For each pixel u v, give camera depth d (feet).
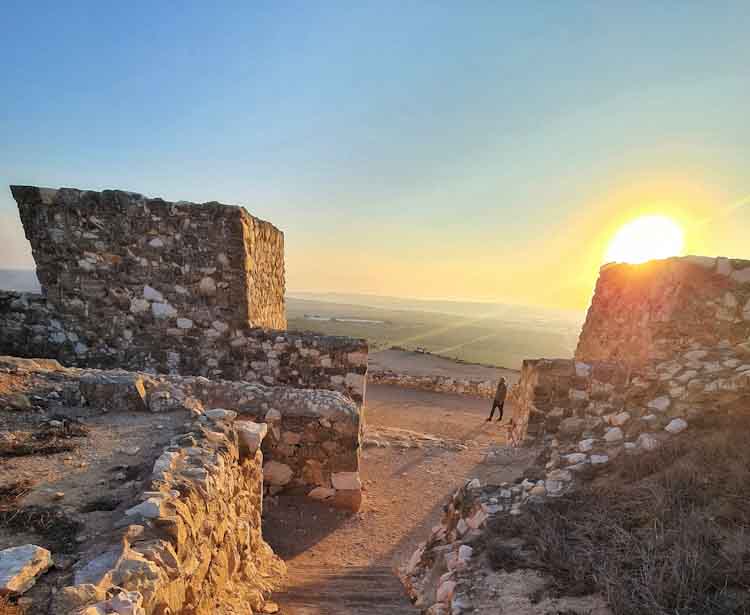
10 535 8.55
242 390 23.73
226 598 11.39
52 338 29.63
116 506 9.73
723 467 13.44
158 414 16.46
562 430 27.91
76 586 6.61
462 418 51.24
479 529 14.83
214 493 11.21
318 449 23.50
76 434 14.06
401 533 21.89
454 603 10.92
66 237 29.27
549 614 9.66
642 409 20.11
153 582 7.22
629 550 11.02
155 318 30.27
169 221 29.73
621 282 35.22
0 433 13.57
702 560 9.77
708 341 25.29
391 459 33.06
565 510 13.89
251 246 31.71
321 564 18.38
